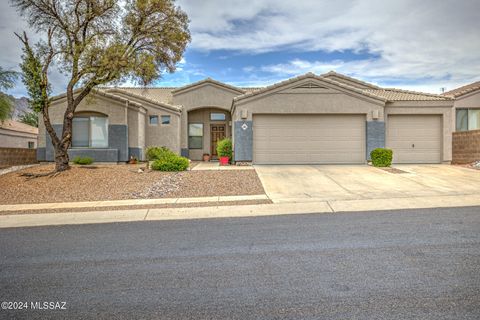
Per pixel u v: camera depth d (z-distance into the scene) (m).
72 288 4.39
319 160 17.69
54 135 15.82
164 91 27.17
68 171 15.70
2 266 5.25
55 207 10.12
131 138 20.50
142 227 7.66
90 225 8.03
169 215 8.84
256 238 6.48
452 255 5.21
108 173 15.36
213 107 24.03
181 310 3.74
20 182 13.95
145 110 21.91
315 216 8.27
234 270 4.86
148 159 19.39
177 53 17.39
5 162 21.52
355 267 4.84
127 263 5.27
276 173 14.95
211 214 8.82
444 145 18.00
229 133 24.62
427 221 7.36
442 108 18.00
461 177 13.62
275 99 17.47
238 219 8.20
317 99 17.47
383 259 5.12
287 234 6.69
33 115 38.53
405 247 5.65
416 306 3.69
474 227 6.80
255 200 10.32
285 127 17.73
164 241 6.45
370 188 11.78
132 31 16.23
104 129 20.12
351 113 17.52
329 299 3.90
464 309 3.61
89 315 3.69
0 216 9.15
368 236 6.36
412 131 18.22
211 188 12.23
